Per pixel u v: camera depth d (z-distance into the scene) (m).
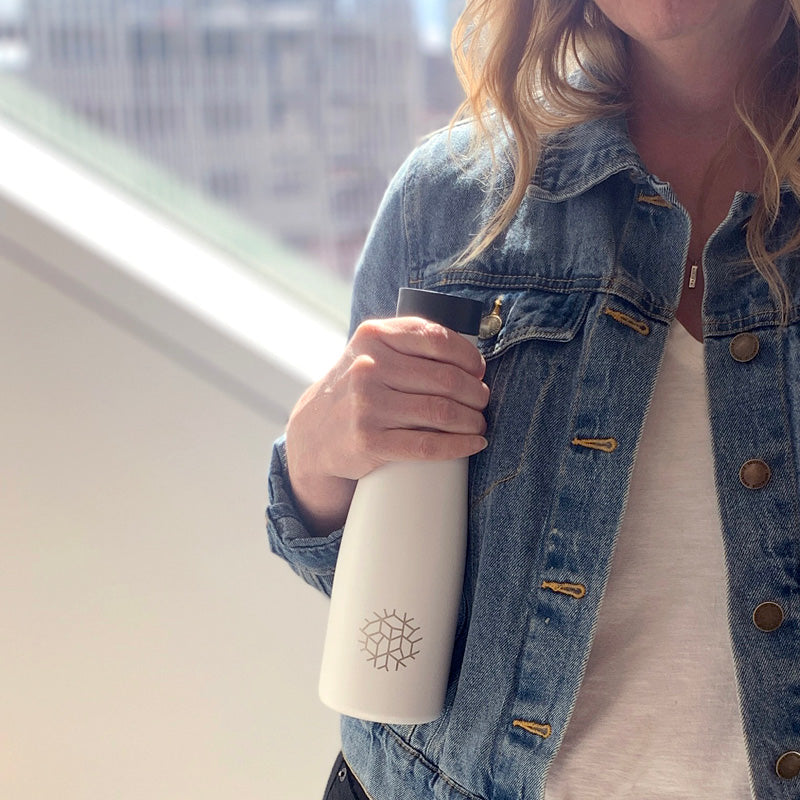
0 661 1.27
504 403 0.67
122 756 1.27
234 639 1.24
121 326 1.21
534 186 0.70
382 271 0.77
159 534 1.24
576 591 0.64
